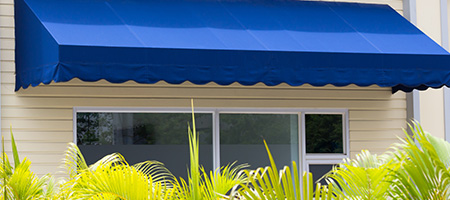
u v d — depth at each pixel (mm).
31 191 6340
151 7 9914
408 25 10789
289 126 10844
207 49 8836
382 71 9500
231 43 9195
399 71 9570
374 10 11141
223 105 10492
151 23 9430
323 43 9664
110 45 8430
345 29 10289
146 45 8641
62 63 8148
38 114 9828
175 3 10195
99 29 8922
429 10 11523
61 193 6398
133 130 10172
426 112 11328
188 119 10398
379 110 11172
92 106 10016
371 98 11133
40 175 9797
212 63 8844
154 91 10234
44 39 8602
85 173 6328
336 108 10977
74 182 6426
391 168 5918
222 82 8883
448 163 6129
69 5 9445
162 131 10266
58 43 8180
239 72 8945
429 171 5629
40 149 9812
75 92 9953
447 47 11586
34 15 8977
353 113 11039
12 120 9742
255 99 10625
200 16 9930
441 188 5660
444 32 11570
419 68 9648
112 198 5906
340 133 11023
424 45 10086
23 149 9766
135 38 8844
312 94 10859
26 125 9789
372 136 11109
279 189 4957
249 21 10062
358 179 5918
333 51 9352
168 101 10281
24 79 9258
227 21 9922
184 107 10344
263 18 10227
